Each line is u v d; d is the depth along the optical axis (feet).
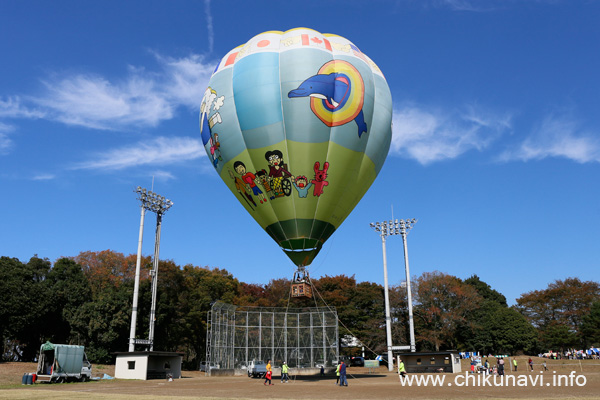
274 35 105.60
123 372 135.64
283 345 165.27
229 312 167.02
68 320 184.03
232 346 164.45
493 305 278.67
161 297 198.29
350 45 106.52
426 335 234.99
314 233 101.65
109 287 198.39
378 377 140.15
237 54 106.83
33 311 175.01
